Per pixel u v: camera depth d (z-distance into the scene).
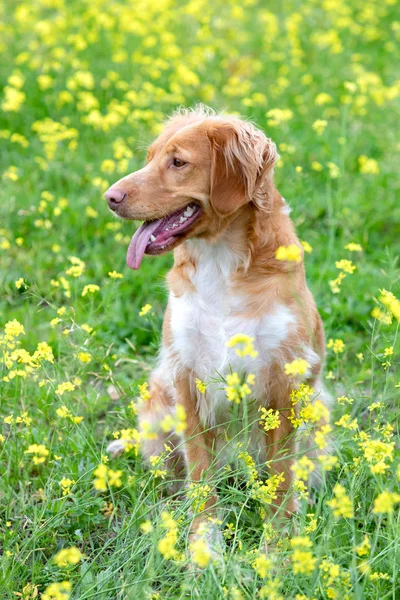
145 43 13.38
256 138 5.62
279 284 5.57
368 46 15.06
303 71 13.01
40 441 6.01
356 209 9.23
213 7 16.14
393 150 10.48
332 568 4.06
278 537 4.77
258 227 5.58
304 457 4.32
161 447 6.29
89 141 10.70
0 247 8.45
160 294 8.12
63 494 5.38
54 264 8.64
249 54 13.91
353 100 11.93
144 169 5.66
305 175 8.63
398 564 4.46
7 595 4.63
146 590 4.35
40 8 15.30
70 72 12.48
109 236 9.03
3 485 5.60
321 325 6.24
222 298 5.64
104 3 15.30
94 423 6.24
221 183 5.50
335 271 8.26
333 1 15.34
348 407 6.14
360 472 4.89
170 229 5.61
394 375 5.87
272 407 5.81
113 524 5.54
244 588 4.38
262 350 5.61
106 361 6.91
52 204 9.30
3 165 10.30
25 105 11.55
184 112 6.20
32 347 7.43
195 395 5.89
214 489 5.41
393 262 7.13
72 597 4.71
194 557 4.29
